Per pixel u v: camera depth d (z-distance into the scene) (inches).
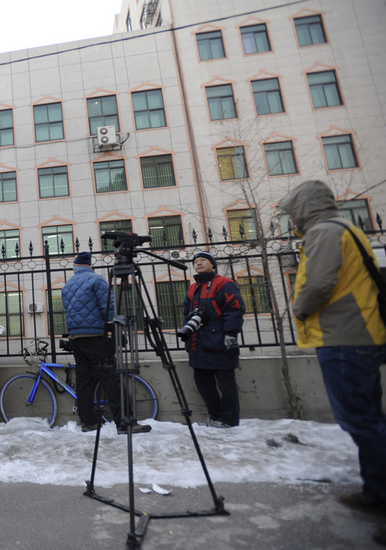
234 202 773.9
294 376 162.4
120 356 80.4
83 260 162.2
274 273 192.9
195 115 838.5
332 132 824.3
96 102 867.4
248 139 816.3
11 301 612.7
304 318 78.6
